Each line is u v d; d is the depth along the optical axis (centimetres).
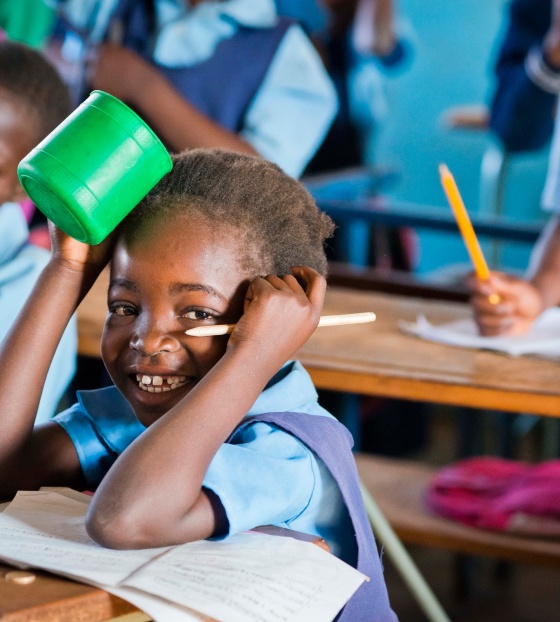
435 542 220
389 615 116
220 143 244
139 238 106
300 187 115
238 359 101
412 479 253
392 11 420
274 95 257
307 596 87
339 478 107
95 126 100
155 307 105
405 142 510
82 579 85
